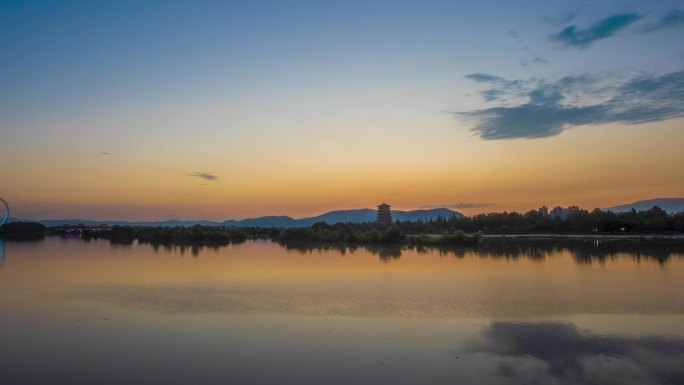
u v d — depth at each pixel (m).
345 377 29.66
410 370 30.86
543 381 29.08
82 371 30.94
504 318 44.59
